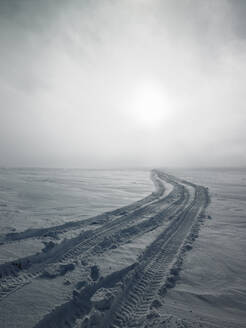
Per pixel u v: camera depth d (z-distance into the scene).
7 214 12.16
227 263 7.32
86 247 8.10
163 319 4.45
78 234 9.26
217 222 12.51
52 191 22.11
